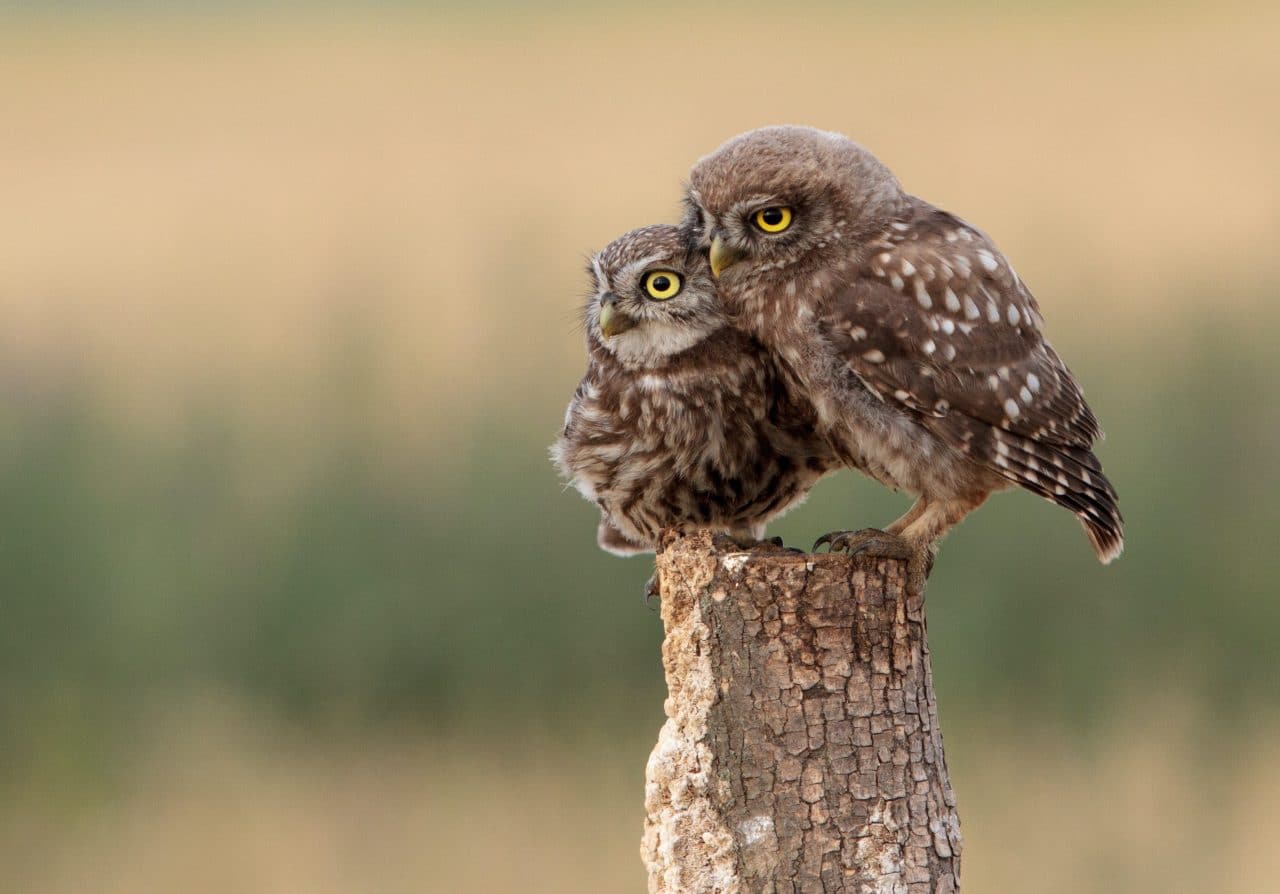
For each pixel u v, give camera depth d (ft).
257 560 49.60
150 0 234.79
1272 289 53.72
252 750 47.44
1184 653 45.29
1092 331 52.08
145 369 59.62
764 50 153.99
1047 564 45.24
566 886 41.32
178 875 43.06
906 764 20.08
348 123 122.01
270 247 79.97
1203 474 47.06
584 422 25.52
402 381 53.93
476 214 77.66
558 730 47.44
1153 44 135.03
